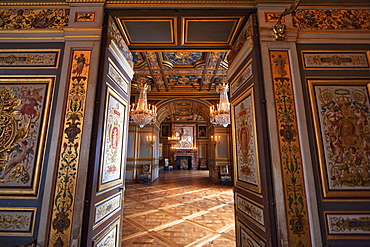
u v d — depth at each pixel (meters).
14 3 2.24
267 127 1.89
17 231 1.75
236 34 2.58
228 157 9.30
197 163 18.36
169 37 2.66
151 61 5.68
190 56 5.45
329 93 2.02
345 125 1.94
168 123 19.39
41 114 1.98
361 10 2.26
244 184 2.25
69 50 2.08
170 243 2.96
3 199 1.81
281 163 1.80
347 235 1.71
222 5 2.18
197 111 10.71
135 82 7.40
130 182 9.38
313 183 1.77
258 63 2.04
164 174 14.13
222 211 4.70
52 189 1.78
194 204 5.38
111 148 2.23
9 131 1.94
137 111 6.51
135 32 2.54
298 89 1.97
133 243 2.95
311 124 1.94
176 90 8.48
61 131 1.90
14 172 1.86
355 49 2.15
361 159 1.87
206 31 2.53
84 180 1.78
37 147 1.91
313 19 2.21
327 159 1.86
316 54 2.13
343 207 1.77
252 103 2.09
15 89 2.04
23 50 2.15
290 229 1.68
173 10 2.19
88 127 1.90
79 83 2.00
